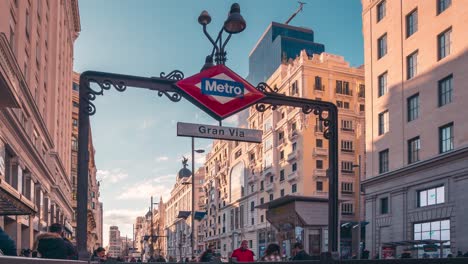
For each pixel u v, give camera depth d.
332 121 6.26
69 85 61.44
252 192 69.69
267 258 9.57
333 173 6.11
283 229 14.28
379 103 36.25
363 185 37.25
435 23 30.23
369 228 36.03
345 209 54.44
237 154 79.31
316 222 12.87
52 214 39.78
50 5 38.75
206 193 99.81
